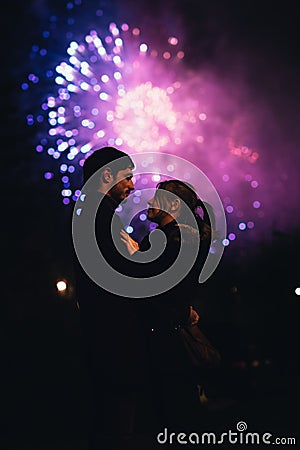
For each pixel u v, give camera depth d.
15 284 8.95
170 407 5.02
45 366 8.45
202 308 8.68
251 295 9.45
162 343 5.09
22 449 6.66
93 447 5.29
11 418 7.67
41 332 8.62
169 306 5.13
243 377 7.88
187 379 5.06
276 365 8.74
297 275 9.78
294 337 8.98
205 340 5.25
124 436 5.27
